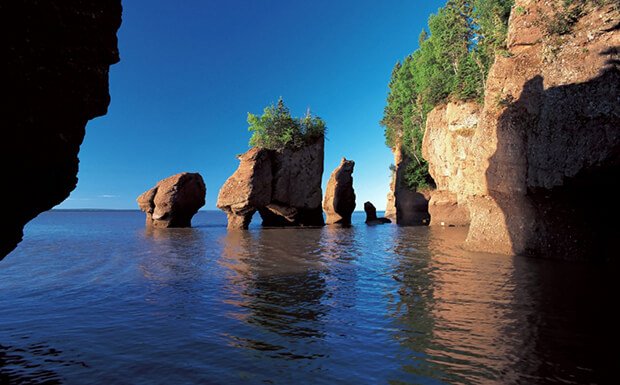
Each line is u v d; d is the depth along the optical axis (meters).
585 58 13.16
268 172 43.34
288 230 38.50
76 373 4.75
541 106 14.38
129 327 6.61
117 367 4.91
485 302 7.95
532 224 14.93
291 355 5.28
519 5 16.92
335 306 7.93
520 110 15.42
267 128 48.69
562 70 13.77
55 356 5.30
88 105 5.93
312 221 48.66
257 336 6.11
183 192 47.19
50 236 31.97
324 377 4.57
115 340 5.95
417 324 6.59
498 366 4.79
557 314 6.98
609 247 12.61
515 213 15.64
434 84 40.41
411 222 48.50
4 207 5.52
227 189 41.31
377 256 16.16
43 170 5.65
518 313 7.09
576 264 12.73
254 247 20.89
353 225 50.44
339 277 11.31
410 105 54.06
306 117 49.59
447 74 40.97
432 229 35.00
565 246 13.80
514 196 15.49
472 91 33.47
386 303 8.10
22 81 4.78
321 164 49.56
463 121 33.72
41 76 5.02
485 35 32.62
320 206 49.09
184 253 18.22
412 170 49.81
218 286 10.14
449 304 7.85
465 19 37.44
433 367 4.80
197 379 4.54
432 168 42.25
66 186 6.39
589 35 13.40
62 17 5.17
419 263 13.71
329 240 25.12
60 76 5.29
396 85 61.75
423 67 48.19
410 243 21.64
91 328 6.57
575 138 12.62
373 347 5.54
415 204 48.34
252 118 48.97
